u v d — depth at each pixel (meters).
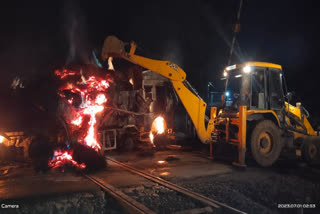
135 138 10.21
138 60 7.09
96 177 5.91
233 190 5.16
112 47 6.96
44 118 8.27
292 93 7.68
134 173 6.35
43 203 4.21
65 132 8.18
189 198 4.68
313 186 5.52
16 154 7.57
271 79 7.62
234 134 7.48
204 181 5.75
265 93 7.43
